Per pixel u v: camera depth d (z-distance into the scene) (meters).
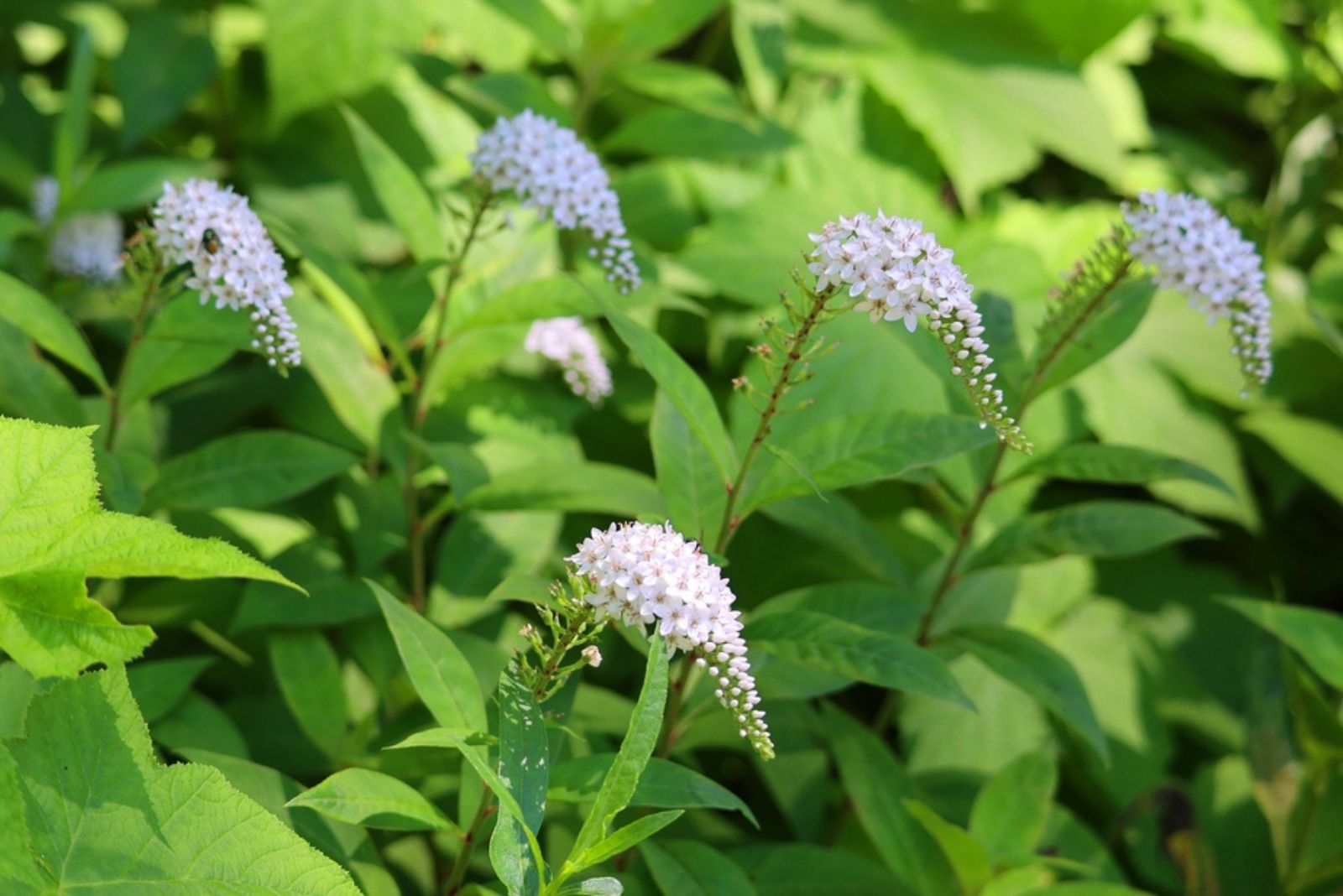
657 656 1.51
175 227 1.62
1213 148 2.38
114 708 1.52
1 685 1.56
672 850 1.63
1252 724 1.93
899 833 1.73
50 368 1.69
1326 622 1.77
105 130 2.04
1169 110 2.45
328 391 1.76
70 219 1.86
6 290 1.65
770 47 2.09
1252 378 1.67
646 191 2.02
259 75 2.06
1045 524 1.74
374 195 2.00
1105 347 1.70
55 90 2.07
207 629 1.75
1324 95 2.27
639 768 1.51
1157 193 1.67
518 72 1.92
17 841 1.49
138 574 1.50
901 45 2.17
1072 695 1.71
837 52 2.13
